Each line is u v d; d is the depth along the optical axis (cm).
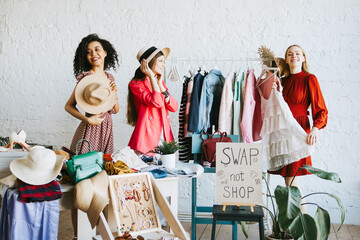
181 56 445
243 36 434
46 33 469
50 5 467
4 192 242
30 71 474
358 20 414
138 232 246
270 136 363
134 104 378
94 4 459
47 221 234
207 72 403
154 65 357
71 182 257
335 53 419
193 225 344
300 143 349
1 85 480
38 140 475
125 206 250
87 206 239
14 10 474
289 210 279
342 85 419
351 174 419
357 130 417
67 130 470
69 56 466
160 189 261
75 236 331
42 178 235
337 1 417
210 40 440
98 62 366
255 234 383
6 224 239
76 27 463
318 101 354
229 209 265
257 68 432
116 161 275
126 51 455
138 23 452
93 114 348
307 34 423
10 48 477
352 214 420
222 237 374
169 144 296
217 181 258
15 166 238
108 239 224
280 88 354
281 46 428
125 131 458
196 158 351
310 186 427
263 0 430
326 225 287
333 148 421
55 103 471
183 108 389
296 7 424
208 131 388
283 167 363
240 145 259
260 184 255
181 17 444
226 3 436
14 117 479
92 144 349
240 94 379
